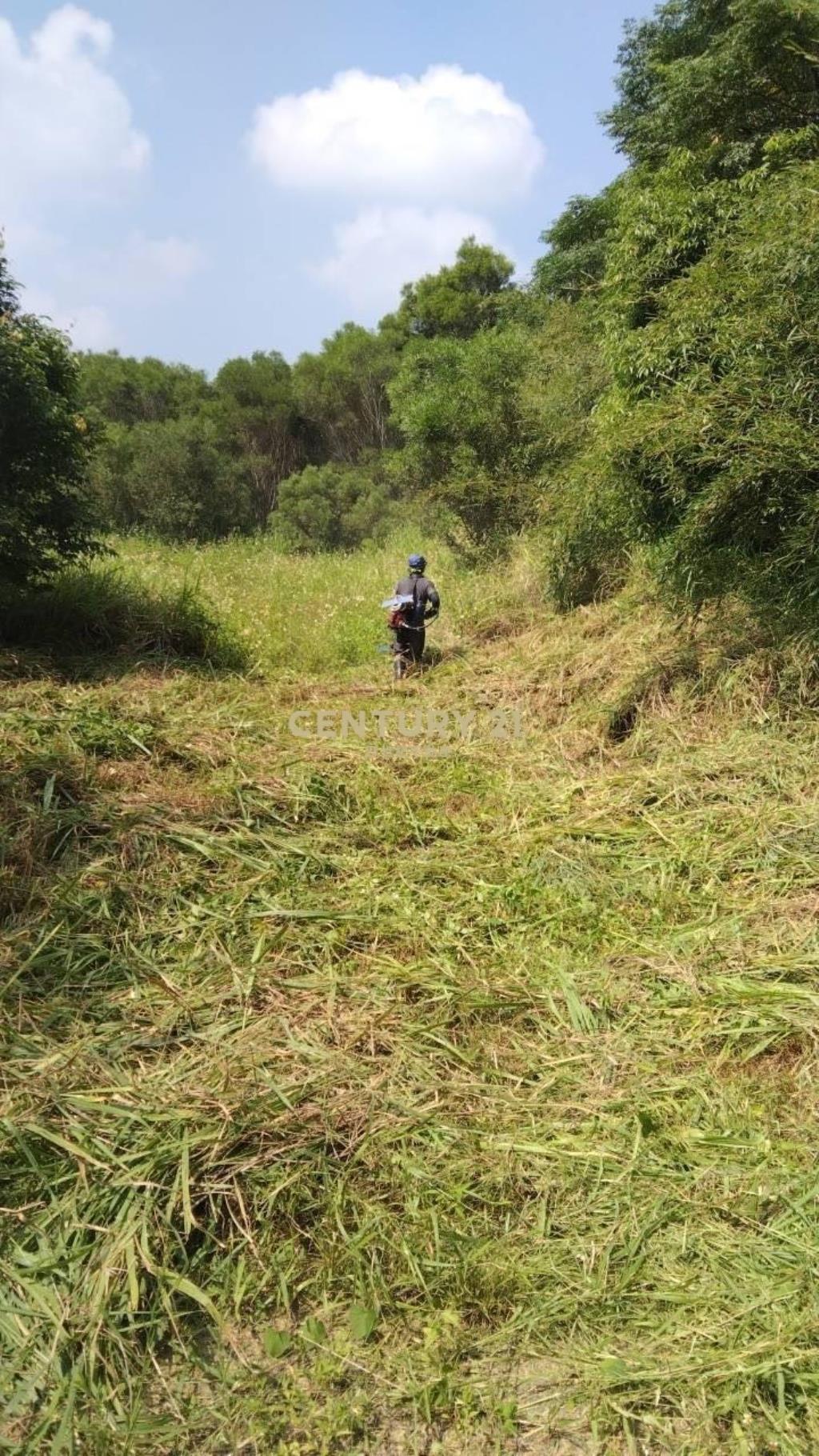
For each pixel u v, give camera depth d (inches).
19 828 155.2
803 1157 98.4
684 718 216.2
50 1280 84.1
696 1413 74.9
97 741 194.4
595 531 296.2
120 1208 90.2
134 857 153.6
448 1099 107.8
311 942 139.0
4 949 129.3
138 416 1098.7
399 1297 86.7
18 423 270.1
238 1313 84.6
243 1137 98.7
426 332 1143.6
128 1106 102.0
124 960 130.3
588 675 254.8
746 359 191.0
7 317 280.5
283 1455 72.6
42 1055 110.2
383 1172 97.7
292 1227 92.0
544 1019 124.2
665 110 425.7
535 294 612.4
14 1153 95.6
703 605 225.9
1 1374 77.0
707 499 191.3
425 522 612.1
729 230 230.8
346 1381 79.3
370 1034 118.5
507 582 393.1
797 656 205.9
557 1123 104.9
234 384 1102.4
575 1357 80.0
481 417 448.5
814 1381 75.4
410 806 192.4
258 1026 118.6
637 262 250.1
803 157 317.4
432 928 145.2
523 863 166.1
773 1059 114.7
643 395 227.9
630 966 134.7
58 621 304.8
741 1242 88.8
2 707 209.9
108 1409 76.0
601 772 206.2
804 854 156.3
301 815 181.2
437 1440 74.7
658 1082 111.3
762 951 134.0
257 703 261.4
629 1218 92.4
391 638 345.7
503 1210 94.8
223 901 147.6
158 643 306.7
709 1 459.8
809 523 181.3
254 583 439.5
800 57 370.9
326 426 1117.7
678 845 165.5
